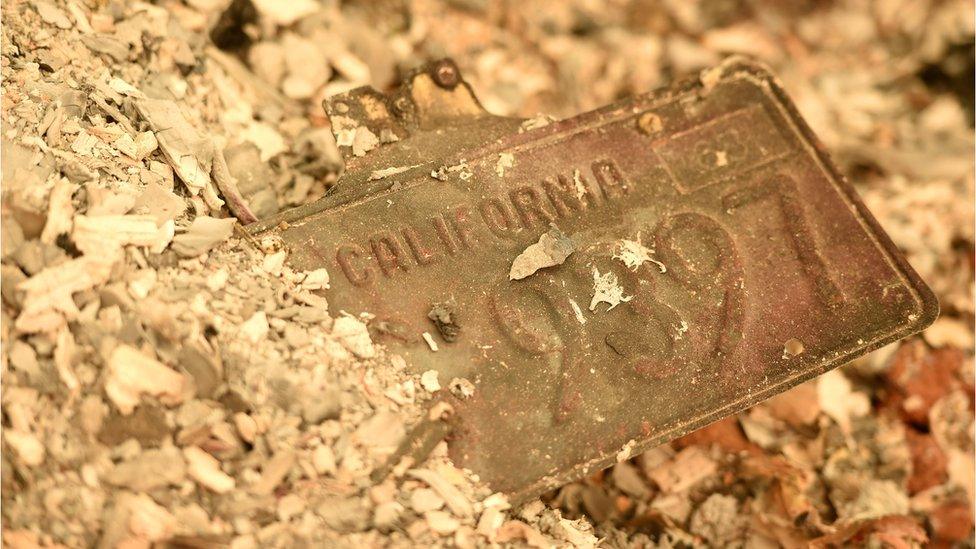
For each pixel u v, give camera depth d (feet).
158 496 2.75
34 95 2.95
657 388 2.97
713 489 3.16
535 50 3.76
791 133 3.17
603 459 2.93
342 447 2.83
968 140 3.80
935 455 3.28
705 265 3.05
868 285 3.07
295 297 2.93
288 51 3.47
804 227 3.10
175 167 2.99
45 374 2.77
